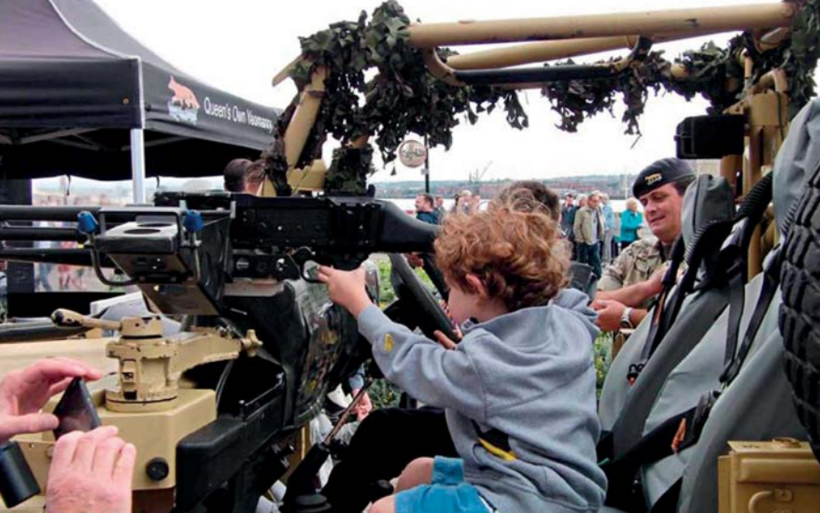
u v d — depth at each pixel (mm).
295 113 2281
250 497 1892
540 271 1872
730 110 2721
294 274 1830
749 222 2158
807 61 2264
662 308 2459
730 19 2227
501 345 1771
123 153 8727
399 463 2443
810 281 1438
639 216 14516
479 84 2809
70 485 1162
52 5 5977
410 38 2230
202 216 1745
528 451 1729
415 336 1871
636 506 2201
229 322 1870
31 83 5301
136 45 6723
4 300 5676
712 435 1785
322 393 2312
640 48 2346
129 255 1539
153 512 1547
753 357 1782
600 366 4305
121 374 1522
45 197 8984
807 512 1619
